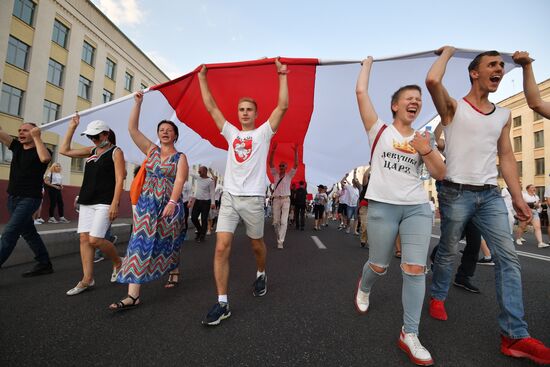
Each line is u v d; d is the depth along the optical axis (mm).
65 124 3955
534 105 2307
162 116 4414
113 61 24547
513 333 1937
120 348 1951
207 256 5145
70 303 2762
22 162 3494
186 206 6996
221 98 4281
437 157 1977
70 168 19938
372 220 2268
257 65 3330
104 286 3299
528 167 28516
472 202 2283
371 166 2320
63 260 4590
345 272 4094
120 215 14750
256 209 2650
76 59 20609
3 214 8617
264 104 4434
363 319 2484
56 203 10156
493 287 3461
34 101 17641
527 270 4539
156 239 2881
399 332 2258
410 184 2135
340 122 4719
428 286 3537
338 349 1984
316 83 3928
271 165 6434
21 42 17125
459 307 2807
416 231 2080
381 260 2277
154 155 3045
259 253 2936
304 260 4906
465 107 2328
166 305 2752
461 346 2061
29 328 2217
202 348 1969
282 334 2189
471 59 3287
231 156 2764
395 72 3582
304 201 10781
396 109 2301
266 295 3074
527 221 2270
